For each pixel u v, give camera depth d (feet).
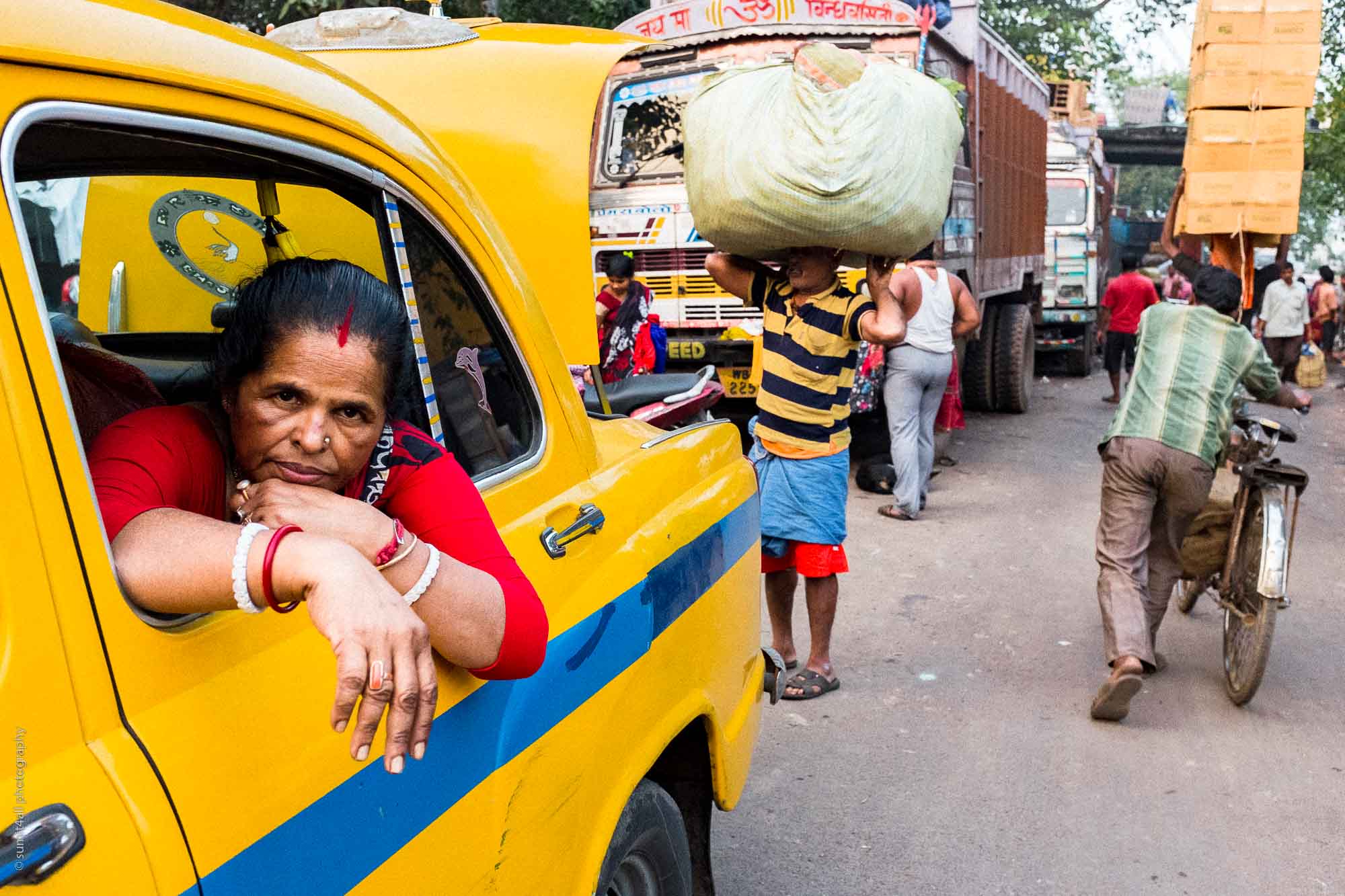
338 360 4.18
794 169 12.08
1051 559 21.27
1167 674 16.02
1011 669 16.01
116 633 3.60
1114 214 97.04
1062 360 55.93
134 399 5.13
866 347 24.20
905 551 21.70
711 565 8.23
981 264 33.45
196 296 7.21
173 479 4.22
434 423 5.64
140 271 7.06
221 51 4.42
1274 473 14.03
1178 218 21.83
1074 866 11.09
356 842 4.46
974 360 38.68
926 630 17.54
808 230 12.42
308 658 4.47
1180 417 14.01
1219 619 18.28
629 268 22.36
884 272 13.12
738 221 12.72
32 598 3.36
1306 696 15.33
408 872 4.77
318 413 4.21
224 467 4.54
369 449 4.43
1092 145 63.87
